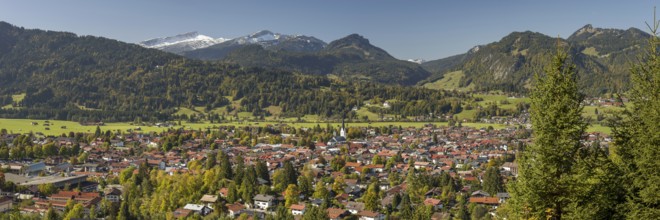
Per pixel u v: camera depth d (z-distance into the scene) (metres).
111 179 189.50
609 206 36.50
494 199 144.12
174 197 151.25
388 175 197.62
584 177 35.09
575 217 35.03
